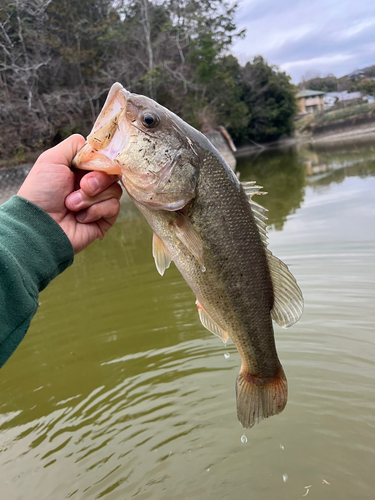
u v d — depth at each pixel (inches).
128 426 25.5
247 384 17.1
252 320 16.3
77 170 14.6
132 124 14.0
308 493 20.0
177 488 21.0
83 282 49.4
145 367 31.0
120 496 20.7
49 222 11.5
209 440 23.9
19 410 28.1
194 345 33.0
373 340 29.8
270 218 66.6
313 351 29.9
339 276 39.6
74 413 27.1
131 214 91.4
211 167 15.0
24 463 23.3
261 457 22.3
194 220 14.8
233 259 15.4
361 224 54.4
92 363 32.4
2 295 9.6
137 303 41.3
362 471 20.8
